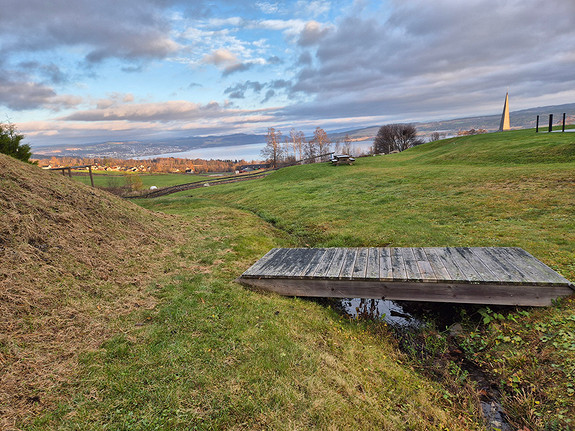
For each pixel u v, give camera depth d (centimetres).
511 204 1098
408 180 1897
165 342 418
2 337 365
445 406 367
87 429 285
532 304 488
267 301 564
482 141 3228
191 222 1235
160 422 298
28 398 308
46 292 466
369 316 570
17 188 683
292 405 323
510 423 340
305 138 10012
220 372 365
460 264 585
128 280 595
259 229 1198
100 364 369
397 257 655
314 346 439
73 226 684
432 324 542
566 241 716
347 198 1656
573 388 345
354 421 314
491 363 429
